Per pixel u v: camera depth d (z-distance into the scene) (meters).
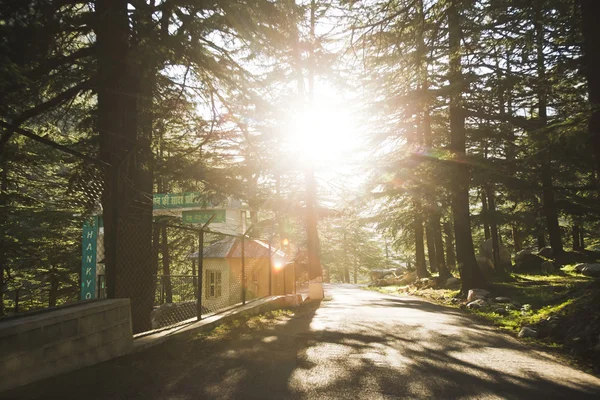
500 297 14.03
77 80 9.20
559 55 12.27
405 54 10.59
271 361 5.82
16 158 11.05
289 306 14.85
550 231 24.02
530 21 11.42
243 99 10.34
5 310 15.71
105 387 4.23
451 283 23.22
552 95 14.42
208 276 20.81
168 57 8.66
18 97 7.95
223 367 5.37
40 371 4.21
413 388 4.73
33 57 7.73
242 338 7.49
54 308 4.88
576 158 12.84
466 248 17.41
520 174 18.31
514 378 5.25
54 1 7.66
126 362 5.24
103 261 7.34
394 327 9.37
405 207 25.83
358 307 14.86
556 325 8.02
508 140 17.70
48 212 12.13
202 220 14.11
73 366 4.66
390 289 29.00
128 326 5.76
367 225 28.28
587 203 19.17
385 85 13.43
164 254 18.97
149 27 8.48
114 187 5.92
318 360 5.98
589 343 6.64
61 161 11.70
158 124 10.73
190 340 6.92
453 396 4.48
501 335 8.38
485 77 14.37
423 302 17.48
